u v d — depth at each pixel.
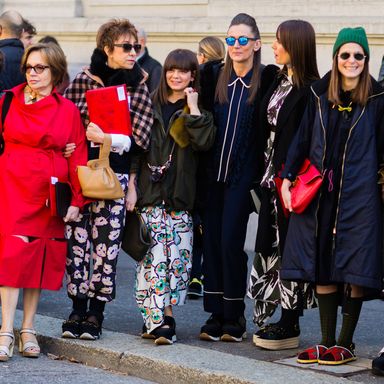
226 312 13.30
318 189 11.91
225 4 20.62
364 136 11.83
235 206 13.20
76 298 13.45
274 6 19.89
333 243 11.92
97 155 13.28
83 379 12.27
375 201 11.77
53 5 23.61
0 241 12.84
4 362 12.86
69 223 13.25
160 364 12.31
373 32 18.44
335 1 19.09
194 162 13.30
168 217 13.34
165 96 13.45
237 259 13.25
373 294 12.16
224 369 11.92
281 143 12.52
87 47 22.89
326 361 12.13
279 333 12.99
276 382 11.42
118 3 22.59
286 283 12.76
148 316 13.30
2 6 24.62
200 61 17.36
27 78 12.88
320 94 12.10
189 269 13.45
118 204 13.17
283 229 12.70
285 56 12.62
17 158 12.80
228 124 13.25
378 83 12.17
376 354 12.91
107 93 12.98
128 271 18.73
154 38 21.53
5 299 12.89
